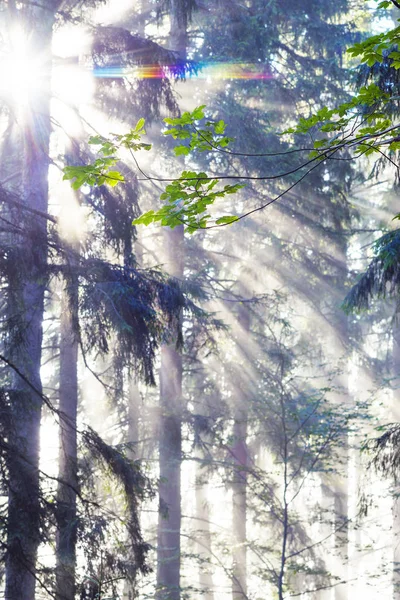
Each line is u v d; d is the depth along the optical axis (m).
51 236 9.29
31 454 9.47
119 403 15.85
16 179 11.89
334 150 4.33
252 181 15.78
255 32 15.63
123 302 8.98
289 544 15.85
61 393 12.02
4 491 8.32
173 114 10.61
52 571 8.23
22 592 8.54
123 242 9.86
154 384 9.39
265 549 12.96
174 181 4.20
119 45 10.02
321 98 17.28
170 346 14.98
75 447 9.73
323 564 16.11
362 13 19.81
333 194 17.02
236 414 16.33
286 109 17.02
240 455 16.61
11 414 8.52
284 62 18.05
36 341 9.73
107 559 8.52
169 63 10.21
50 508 8.38
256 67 16.06
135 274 9.38
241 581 14.08
